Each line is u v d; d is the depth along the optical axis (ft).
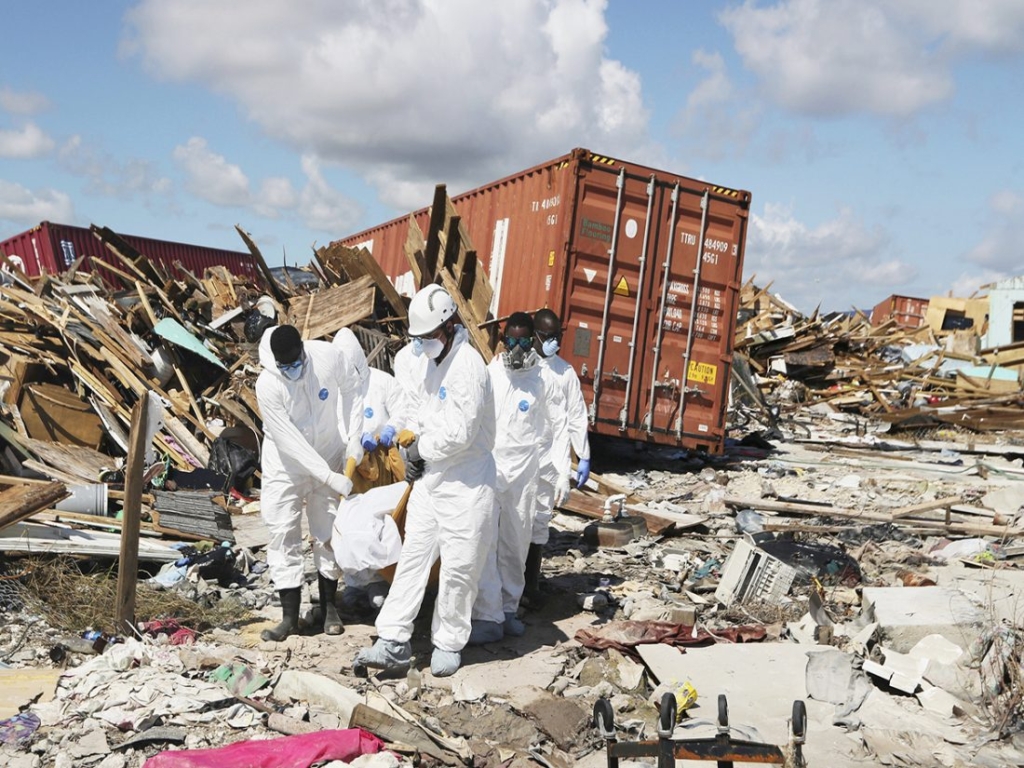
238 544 24.99
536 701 15.43
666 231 39.09
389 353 38.24
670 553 26.16
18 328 36.29
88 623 18.02
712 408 40.27
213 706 14.46
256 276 49.49
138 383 35.37
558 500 20.94
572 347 37.99
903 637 17.85
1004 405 64.80
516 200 41.83
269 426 17.56
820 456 47.47
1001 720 14.69
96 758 12.86
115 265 68.74
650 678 17.11
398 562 16.60
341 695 14.74
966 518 30.42
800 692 15.97
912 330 94.73
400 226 53.88
